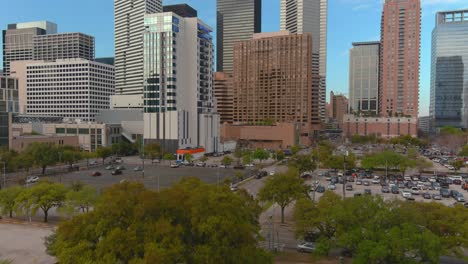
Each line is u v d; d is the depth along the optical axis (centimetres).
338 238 4169
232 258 3231
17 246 5138
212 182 10231
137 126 19412
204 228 3200
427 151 19675
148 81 16875
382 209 4181
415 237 3706
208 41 18550
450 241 4141
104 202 3572
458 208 4678
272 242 5162
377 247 3641
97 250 3156
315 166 11562
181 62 17262
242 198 4622
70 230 3441
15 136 15038
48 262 4594
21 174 11131
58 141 16012
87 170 12644
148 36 16838
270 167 13950
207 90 18575
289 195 6206
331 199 5059
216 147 19175
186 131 17238
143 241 3133
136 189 3753
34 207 6088
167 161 15538
